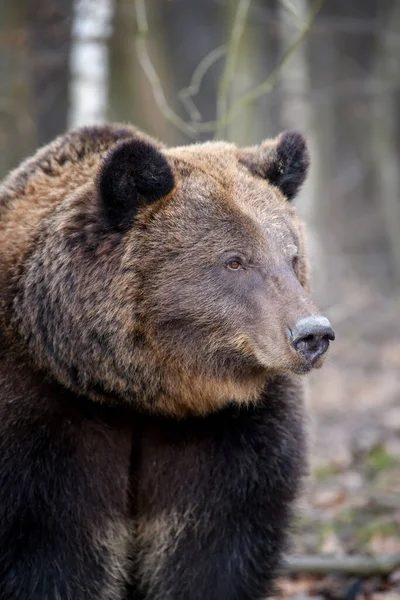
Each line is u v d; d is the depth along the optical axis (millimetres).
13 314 10078
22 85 22766
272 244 9977
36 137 25375
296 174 10953
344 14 44938
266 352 9617
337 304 32969
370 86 38688
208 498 10398
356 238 44031
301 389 11047
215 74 42938
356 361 29359
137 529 10727
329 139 41781
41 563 9969
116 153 9641
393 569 13477
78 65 25750
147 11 32031
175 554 10547
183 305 9812
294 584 13531
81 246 9891
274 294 9727
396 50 39906
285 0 16875
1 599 10008
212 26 45656
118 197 9789
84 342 9781
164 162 9797
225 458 10367
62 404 10047
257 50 30062
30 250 10188
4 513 9906
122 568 10602
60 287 9852
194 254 9867
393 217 41000
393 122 42812
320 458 19500
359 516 15688
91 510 10211
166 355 9898
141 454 10547
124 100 29312
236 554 10492
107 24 25266
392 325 32469
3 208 10906
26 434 9922
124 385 9891
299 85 33094
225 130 29609
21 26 23641
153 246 9875
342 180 44188
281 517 10664
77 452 10117
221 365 9938
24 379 10016
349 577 13508
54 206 10406
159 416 10297
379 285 38375
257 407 10422
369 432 21156
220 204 10031
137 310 9828
